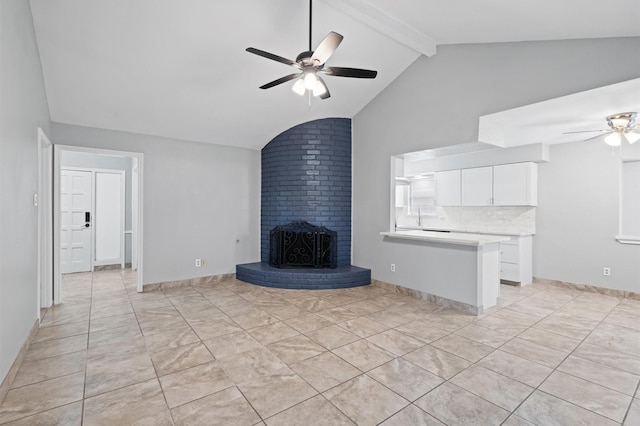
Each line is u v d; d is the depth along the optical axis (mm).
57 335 2863
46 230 3646
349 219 5199
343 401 1896
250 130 4879
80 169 5621
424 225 6922
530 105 3211
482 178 5469
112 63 3309
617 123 3389
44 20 2809
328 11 3273
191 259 4746
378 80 4496
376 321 3256
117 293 4266
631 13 2223
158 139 4465
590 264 4516
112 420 1719
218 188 5000
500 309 3682
